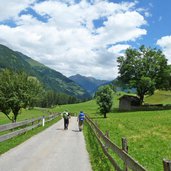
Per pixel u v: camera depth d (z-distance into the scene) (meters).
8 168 12.26
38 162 13.73
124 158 9.39
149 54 100.19
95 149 17.77
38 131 30.27
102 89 74.44
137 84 98.88
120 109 107.12
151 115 63.19
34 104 39.72
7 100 36.97
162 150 20.59
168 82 100.19
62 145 20.03
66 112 35.38
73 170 12.27
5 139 19.02
